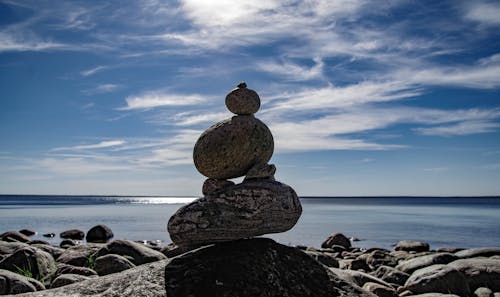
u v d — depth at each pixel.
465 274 11.15
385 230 33.91
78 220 41.41
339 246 21.42
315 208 81.81
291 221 6.93
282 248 7.21
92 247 13.66
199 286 6.27
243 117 7.20
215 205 6.68
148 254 12.35
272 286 6.42
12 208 67.81
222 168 7.01
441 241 26.92
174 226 6.67
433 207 86.62
